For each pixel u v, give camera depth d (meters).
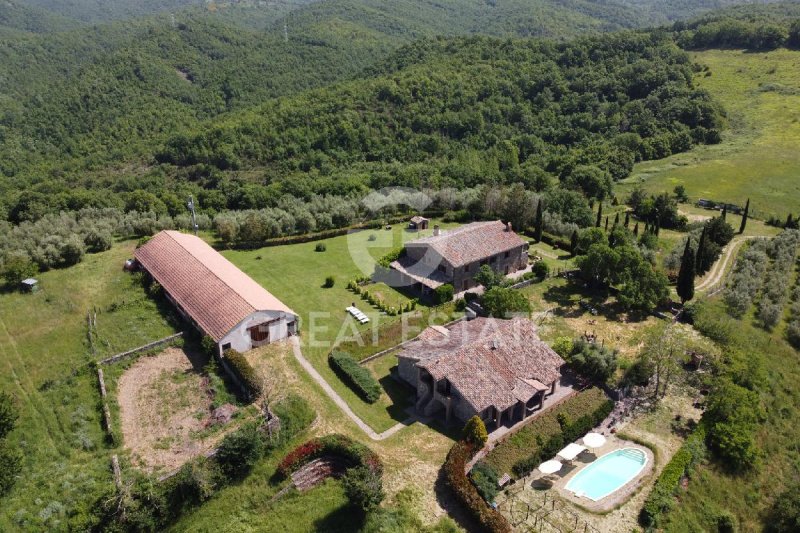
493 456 42.91
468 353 49.28
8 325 58.94
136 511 36.78
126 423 45.44
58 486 39.28
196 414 46.53
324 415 47.09
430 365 47.53
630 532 38.38
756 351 59.56
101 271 70.50
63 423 45.06
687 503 42.09
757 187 118.62
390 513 38.53
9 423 42.50
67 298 63.69
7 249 71.38
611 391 52.19
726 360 55.59
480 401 45.19
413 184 107.81
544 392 49.12
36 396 48.25
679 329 63.59
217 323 53.97
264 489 40.25
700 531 40.41
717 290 72.50
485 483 40.03
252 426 42.56
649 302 65.12
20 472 40.31
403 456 43.41
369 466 39.62
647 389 53.25
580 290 72.44
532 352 51.69
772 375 58.28
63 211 87.56
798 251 84.50
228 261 69.44
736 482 45.56
